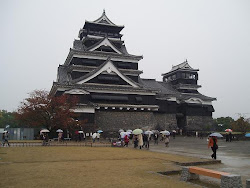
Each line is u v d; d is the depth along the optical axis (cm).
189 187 895
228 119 8419
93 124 4438
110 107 4841
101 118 4800
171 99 6038
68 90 4525
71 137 4156
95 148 2567
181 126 6444
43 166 1355
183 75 7125
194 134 5691
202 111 6512
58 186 899
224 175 853
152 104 5350
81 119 4369
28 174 1123
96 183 951
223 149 2650
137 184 938
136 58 5669
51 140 3897
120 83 5159
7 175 1099
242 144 3341
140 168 1330
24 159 1645
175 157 1861
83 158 1728
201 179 1118
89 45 5766
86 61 5259
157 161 1631
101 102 4888
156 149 2639
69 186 900
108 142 3541
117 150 2389
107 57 5400
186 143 3603
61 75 5356
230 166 1518
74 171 1207
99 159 1689
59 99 3941
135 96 5219
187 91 6969
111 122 4856
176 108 6438
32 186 897
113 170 1250
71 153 2027
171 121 5931
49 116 3925
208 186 1000
